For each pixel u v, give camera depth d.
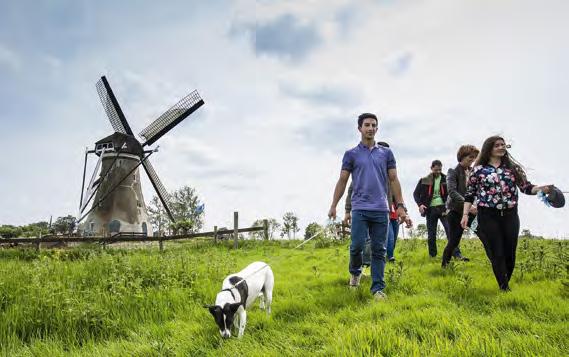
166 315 5.78
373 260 5.98
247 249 16.80
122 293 6.42
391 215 8.94
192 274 7.83
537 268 7.17
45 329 5.24
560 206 5.51
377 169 6.09
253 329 4.96
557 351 3.36
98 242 18.53
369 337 3.91
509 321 4.25
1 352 4.73
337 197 6.31
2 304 5.97
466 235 16.14
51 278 7.21
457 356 3.37
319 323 4.86
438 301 5.21
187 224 27.30
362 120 6.25
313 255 12.38
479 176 6.00
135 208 33.78
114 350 4.50
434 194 9.46
